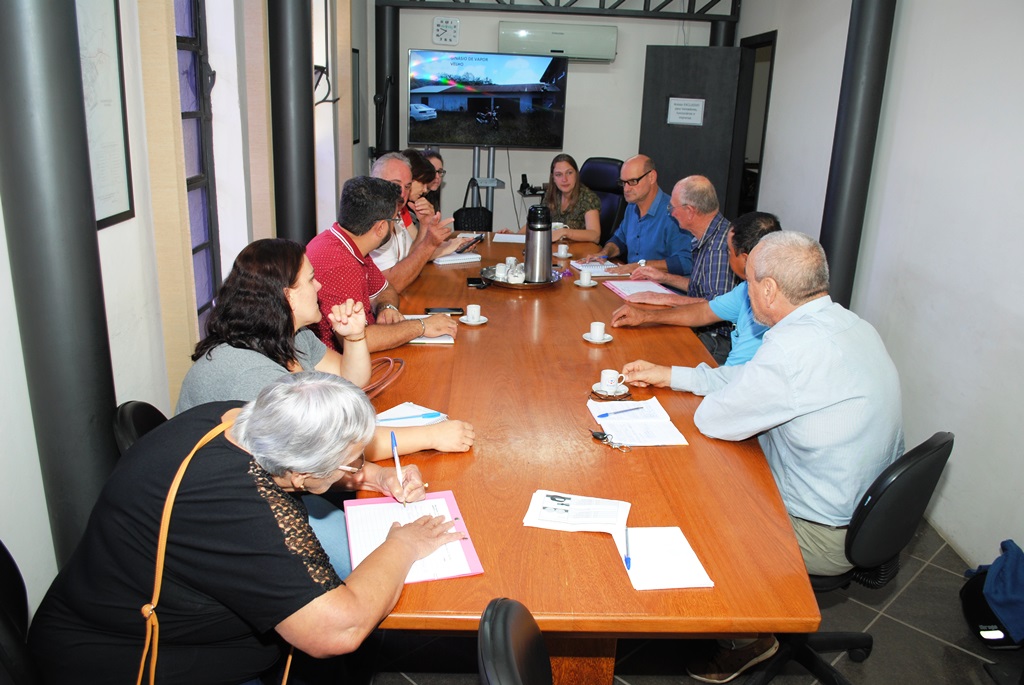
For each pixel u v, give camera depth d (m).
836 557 1.96
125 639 1.32
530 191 6.70
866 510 1.79
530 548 1.48
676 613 1.31
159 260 2.59
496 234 4.80
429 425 1.89
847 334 1.93
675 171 6.69
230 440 1.29
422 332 2.62
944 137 3.28
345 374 2.14
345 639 1.22
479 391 2.22
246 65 3.55
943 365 3.14
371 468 1.70
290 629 1.22
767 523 1.60
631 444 1.92
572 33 6.56
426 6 6.49
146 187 2.50
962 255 3.06
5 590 1.29
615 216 5.48
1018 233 2.69
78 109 1.64
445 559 1.42
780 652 2.17
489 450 1.86
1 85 1.56
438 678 2.16
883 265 3.77
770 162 5.92
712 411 1.97
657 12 6.59
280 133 3.67
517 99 6.60
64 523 1.86
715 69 6.47
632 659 2.26
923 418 3.28
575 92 6.92
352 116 5.51
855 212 3.89
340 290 2.53
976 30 3.09
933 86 3.40
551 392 2.24
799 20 5.42
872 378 1.91
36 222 1.63
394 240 3.54
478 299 3.25
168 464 1.26
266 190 3.71
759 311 2.06
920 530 3.04
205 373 1.70
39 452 1.81
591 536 1.53
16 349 1.76
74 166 1.65
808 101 5.22
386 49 6.54
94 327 1.75
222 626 1.33
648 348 2.65
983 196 2.95
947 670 2.26
